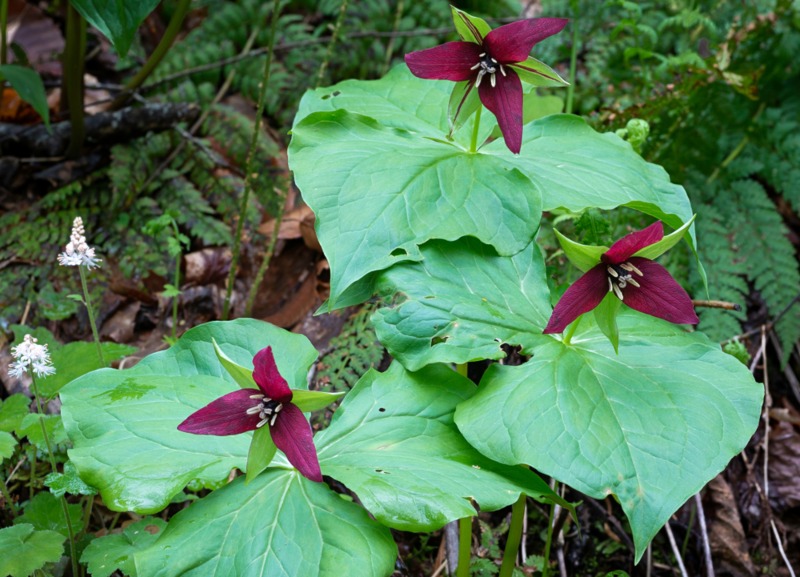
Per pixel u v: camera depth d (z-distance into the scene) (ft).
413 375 1.49
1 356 2.20
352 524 1.31
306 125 1.57
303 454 1.25
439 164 1.50
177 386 1.49
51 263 2.42
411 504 1.28
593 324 1.52
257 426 1.26
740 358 1.83
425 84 1.76
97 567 1.50
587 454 1.30
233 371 1.25
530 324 1.47
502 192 1.46
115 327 2.36
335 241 1.41
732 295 2.46
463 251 1.52
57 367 1.82
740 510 2.23
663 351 1.46
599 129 2.47
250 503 1.34
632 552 2.07
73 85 2.39
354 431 1.45
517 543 1.63
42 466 1.94
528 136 1.68
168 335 2.36
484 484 1.34
